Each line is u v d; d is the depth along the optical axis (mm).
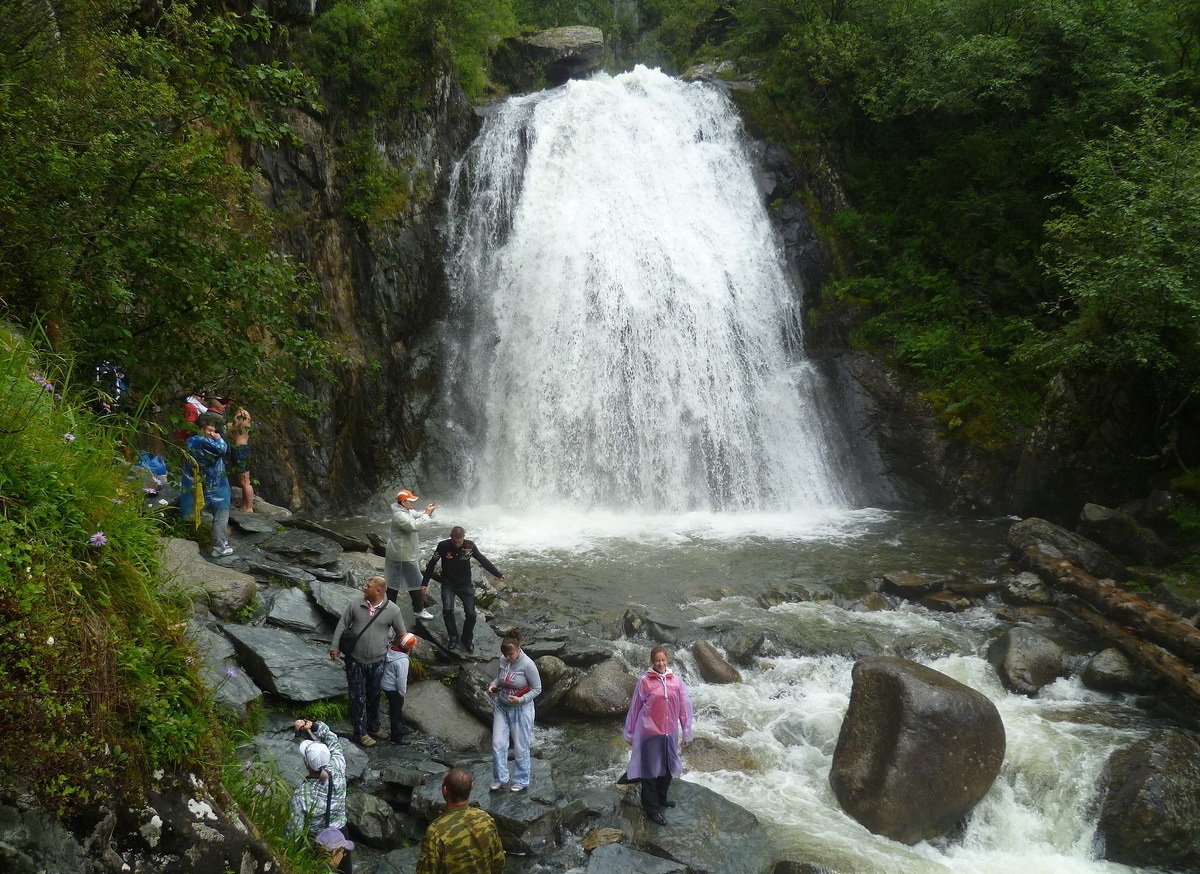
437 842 5430
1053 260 21422
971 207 22594
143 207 9180
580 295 22094
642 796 8297
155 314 9742
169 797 4230
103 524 4746
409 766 8641
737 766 9688
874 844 8430
